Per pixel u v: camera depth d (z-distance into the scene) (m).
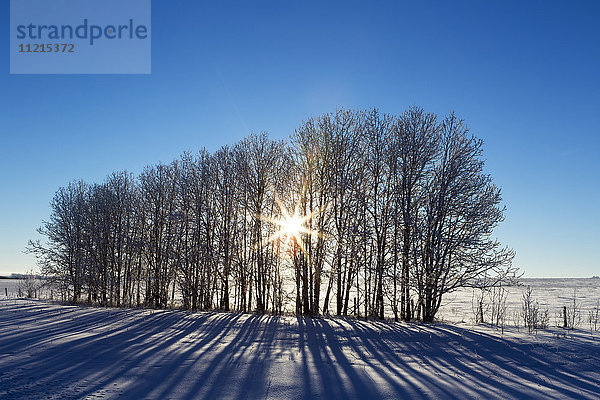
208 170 35.97
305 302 28.80
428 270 26.50
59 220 45.50
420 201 27.77
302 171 30.45
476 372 12.87
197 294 34.72
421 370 13.03
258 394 10.22
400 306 28.77
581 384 11.73
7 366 12.84
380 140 29.67
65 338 17.72
